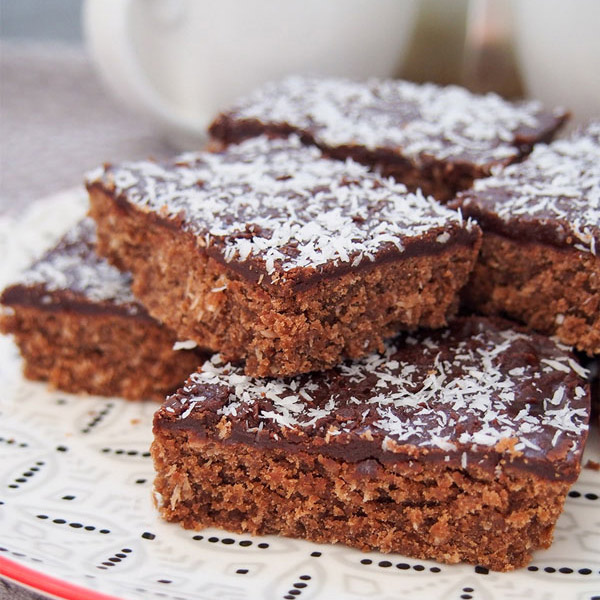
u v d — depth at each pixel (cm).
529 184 30
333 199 29
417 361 28
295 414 26
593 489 27
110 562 25
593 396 29
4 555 25
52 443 29
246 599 25
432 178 32
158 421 26
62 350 31
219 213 28
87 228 33
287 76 38
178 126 39
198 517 27
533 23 35
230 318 28
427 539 26
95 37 38
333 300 27
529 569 26
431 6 41
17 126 43
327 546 26
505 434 26
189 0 37
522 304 29
